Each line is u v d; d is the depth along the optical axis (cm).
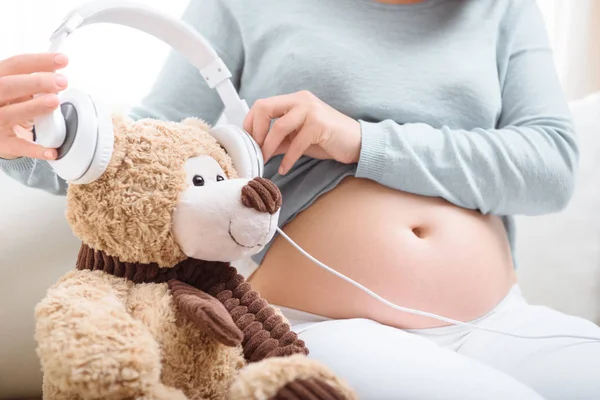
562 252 136
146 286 61
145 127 63
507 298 99
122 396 52
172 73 107
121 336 53
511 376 81
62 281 62
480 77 105
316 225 93
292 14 104
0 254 96
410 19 107
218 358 61
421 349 75
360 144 92
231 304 65
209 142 68
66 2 120
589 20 166
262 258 97
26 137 65
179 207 60
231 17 108
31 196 101
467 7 111
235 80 110
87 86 117
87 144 57
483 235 98
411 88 101
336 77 99
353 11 105
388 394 69
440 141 96
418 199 95
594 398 77
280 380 51
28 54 62
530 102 109
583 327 90
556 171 100
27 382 97
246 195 60
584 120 142
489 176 97
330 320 88
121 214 59
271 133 86
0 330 94
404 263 89
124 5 69
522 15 116
